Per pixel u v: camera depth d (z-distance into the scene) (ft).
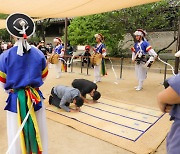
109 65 37.04
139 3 16.15
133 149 9.06
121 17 34.27
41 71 6.44
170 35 39.70
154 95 17.87
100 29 34.96
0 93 18.02
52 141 9.82
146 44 18.80
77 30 34.76
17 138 6.24
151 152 8.84
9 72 5.94
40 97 6.52
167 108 3.99
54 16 22.77
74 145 9.50
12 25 5.92
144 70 19.36
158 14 34.42
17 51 5.92
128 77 26.18
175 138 3.91
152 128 11.17
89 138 10.14
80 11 19.49
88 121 12.05
